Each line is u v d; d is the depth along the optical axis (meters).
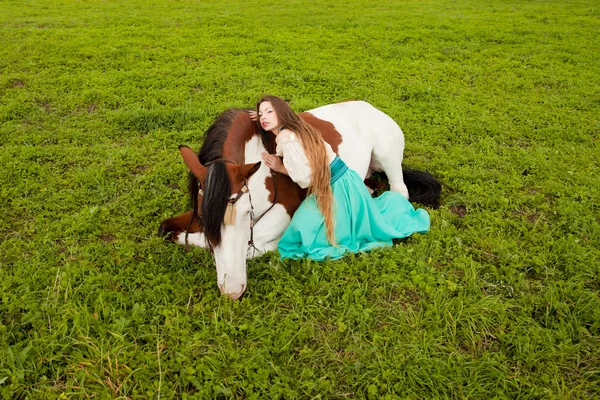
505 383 2.89
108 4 13.22
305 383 2.82
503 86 8.02
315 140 3.77
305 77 7.95
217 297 3.41
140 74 7.86
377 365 2.97
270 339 3.13
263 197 3.97
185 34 10.27
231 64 8.57
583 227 4.36
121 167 5.29
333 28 11.20
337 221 3.95
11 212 4.46
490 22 11.96
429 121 6.67
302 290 3.60
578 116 6.96
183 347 3.02
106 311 3.22
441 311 3.36
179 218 4.16
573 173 5.39
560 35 10.98
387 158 4.79
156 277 3.61
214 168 3.08
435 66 8.83
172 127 6.29
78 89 7.32
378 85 7.83
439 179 5.31
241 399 2.77
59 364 2.93
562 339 3.19
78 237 4.12
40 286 3.49
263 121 3.78
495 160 5.67
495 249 4.04
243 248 3.27
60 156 5.46
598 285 3.75
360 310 3.39
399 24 11.55
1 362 2.85
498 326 3.31
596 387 2.89
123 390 2.76
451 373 2.94
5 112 6.38
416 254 3.95
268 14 12.38
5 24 10.58
